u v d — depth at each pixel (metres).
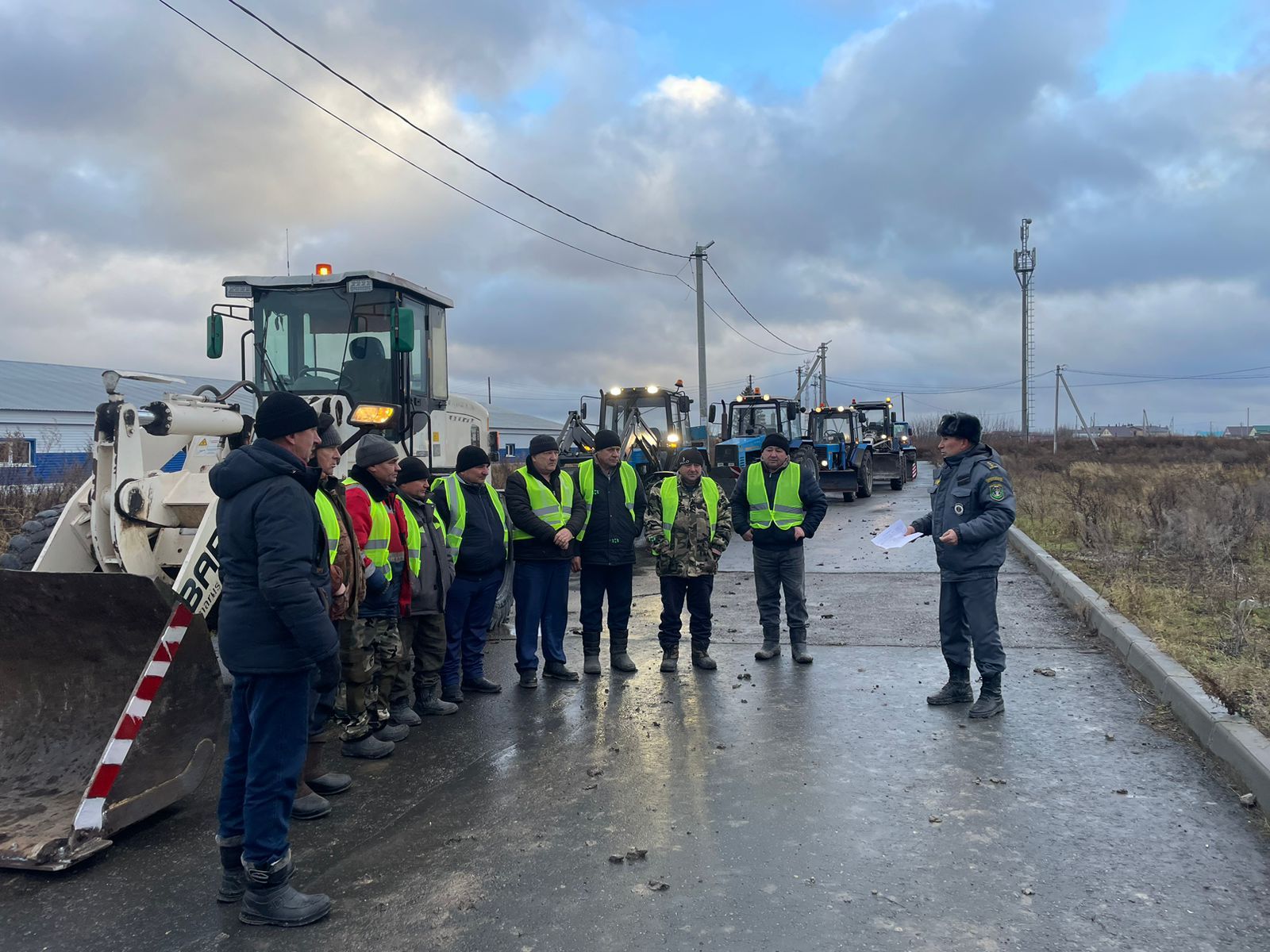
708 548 6.75
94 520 5.06
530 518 6.23
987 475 5.60
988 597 5.58
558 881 3.52
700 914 3.25
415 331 8.13
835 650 7.38
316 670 3.41
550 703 6.02
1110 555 10.02
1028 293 57.25
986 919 3.18
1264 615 7.34
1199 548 10.54
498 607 8.20
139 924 3.27
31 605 4.09
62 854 3.63
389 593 5.16
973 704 5.72
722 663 7.02
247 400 7.73
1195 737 5.02
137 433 5.16
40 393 34.06
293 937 3.16
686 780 4.57
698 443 17.31
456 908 3.33
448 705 5.80
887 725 5.39
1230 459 35.22
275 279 7.62
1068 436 72.12
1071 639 7.44
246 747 3.39
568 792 4.45
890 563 12.05
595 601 6.80
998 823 3.98
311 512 3.34
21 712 4.27
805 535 6.88
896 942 3.04
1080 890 3.38
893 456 27.81
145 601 3.97
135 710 3.86
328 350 7.68
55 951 3.09
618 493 6.72
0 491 12.38
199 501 5.27
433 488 6.10
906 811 4.14
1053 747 4.95
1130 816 4.04
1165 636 6.69
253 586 3.28
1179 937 3.05
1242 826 3.92
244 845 3.30
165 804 4.09
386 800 4.39
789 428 22.41
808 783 4.50
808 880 3.49
